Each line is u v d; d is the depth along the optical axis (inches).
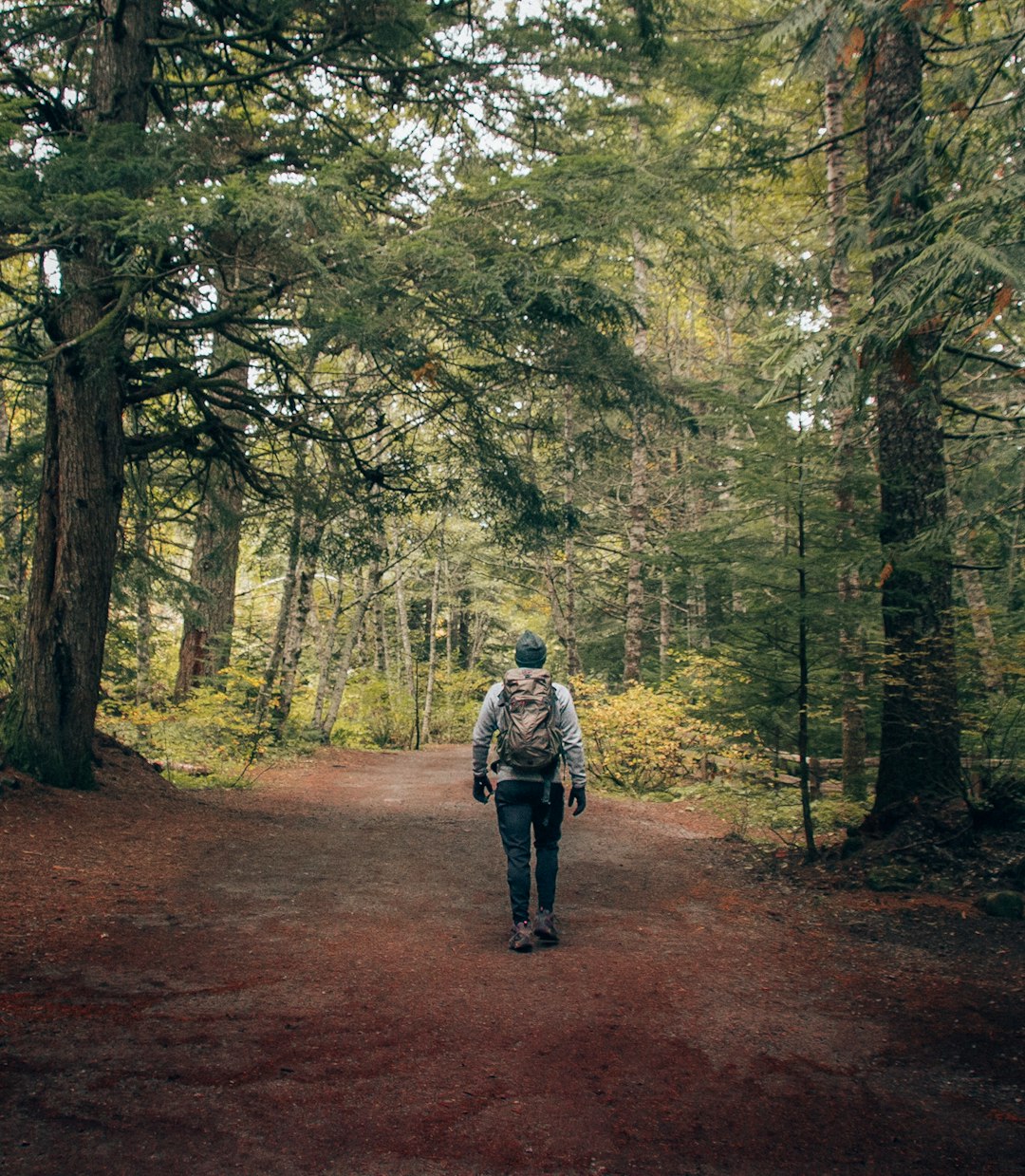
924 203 275.6
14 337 329.1
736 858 288.2
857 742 378.3
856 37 270.2
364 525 404.8
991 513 243.1
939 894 222.2
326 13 316.5
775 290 409.4
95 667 319.9
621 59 342.0
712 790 452.8
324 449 382.0
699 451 376.5
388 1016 136.2
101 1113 99.7
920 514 275.9
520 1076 116.4
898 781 273.1
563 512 404.2
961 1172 94.7
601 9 337.1
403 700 1180.5
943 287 175.6
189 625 600.4
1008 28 269.0
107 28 332.8
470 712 1290.6
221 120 342.3
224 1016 132.2
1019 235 173.9
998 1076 119.3
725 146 382.9
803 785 270.5
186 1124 98.9
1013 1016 141.5
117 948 161.9
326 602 1066.7
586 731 542.3
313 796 437.1
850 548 264.4
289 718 711.1
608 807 420.2
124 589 434.3
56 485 318.0
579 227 284.2
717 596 284.8
